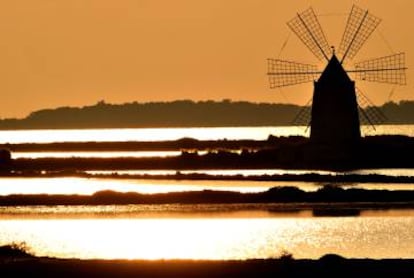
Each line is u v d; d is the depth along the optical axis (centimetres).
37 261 16888
